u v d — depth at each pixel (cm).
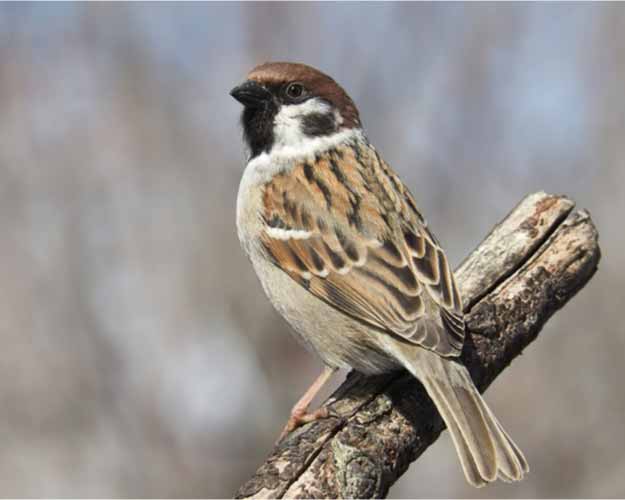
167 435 1558
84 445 1568
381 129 1658
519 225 1024
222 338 1596
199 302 1606
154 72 1702
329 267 967
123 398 1583
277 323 1573
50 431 1583
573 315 1558
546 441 1519
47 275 1631
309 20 1691
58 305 1622
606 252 1578
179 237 1644
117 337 1612
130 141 1681
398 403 897
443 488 1525
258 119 1044
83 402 1586
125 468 1549
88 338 1606
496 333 970
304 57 1680
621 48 1689
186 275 1623
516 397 1536
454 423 865
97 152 1684
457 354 884
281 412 1534
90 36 1711
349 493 846
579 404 1528
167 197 1666
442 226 1630
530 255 1010
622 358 1535
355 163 1023
